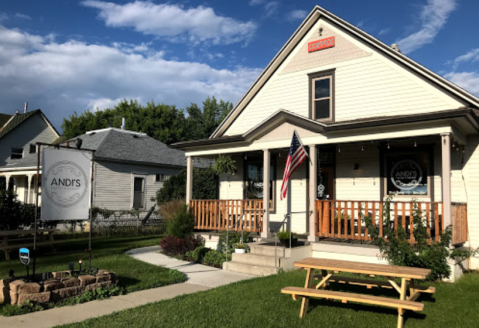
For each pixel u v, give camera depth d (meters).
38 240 14.06
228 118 15.08
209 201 13.17
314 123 10.90
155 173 24.31
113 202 21.61
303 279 8.41
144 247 13.66
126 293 7.52
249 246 10.77
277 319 5.91
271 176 14.52
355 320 5.89
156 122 42.50
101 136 24.38
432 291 6.46
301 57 13.64
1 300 6.66
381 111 11.73
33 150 31.98
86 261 10.47
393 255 8.72
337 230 11.03
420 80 11.17
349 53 12.53
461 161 10.91
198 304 6.64
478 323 5.75
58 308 6.46
